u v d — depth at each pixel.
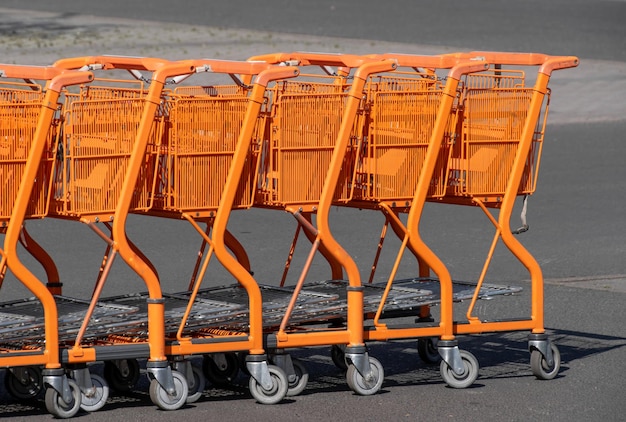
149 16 59.19
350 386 12.03
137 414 11.26
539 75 12.59
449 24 58.78
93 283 17.69
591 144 33.12
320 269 18.95
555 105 39.59
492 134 12.60
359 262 19.52
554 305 16.56
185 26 55.78
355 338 11.98
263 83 11.41
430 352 13.64
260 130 11.73
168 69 11.10
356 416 11.19
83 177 11.04
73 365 11.23
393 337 12.16
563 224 23.14
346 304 12.41
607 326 15.40
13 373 11.82
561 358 13.76
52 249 20.41
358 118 12.05
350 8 64.69
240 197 11.78
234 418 11.09
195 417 11.14
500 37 54.50
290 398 11.93
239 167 11.45
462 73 12.12
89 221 11.09
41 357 10.91
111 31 53.06
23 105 10.86
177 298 12.60
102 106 11.10
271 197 11.83
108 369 12.21
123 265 19.14
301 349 14.55
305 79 29.23
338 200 12.13
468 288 13.48
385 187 12.17
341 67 13.42
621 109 39.09
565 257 20.08
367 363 12.01
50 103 10.77
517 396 12.01
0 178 10.85
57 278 12.82
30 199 11.13
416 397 11.97
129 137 11.27
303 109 11.77
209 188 11.53
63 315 11.66
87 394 11.28
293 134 11.74
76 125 10.96
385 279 18.19
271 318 11.97
